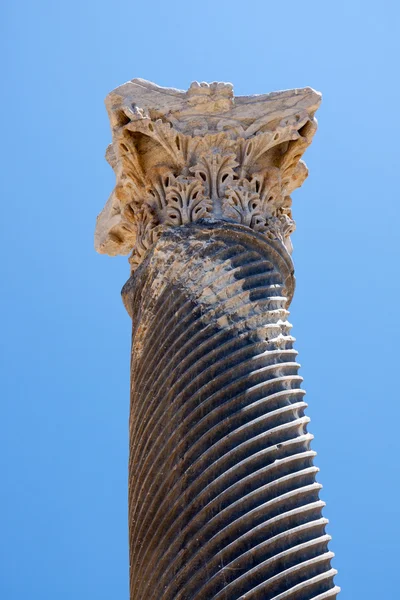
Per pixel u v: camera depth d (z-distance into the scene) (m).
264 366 18.73
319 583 16.45
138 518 18.22
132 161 22.25
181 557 16.91
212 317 19.38
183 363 18.92
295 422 18.11
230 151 21.89
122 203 23.25
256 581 16.25
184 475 17.59
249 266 20.27
